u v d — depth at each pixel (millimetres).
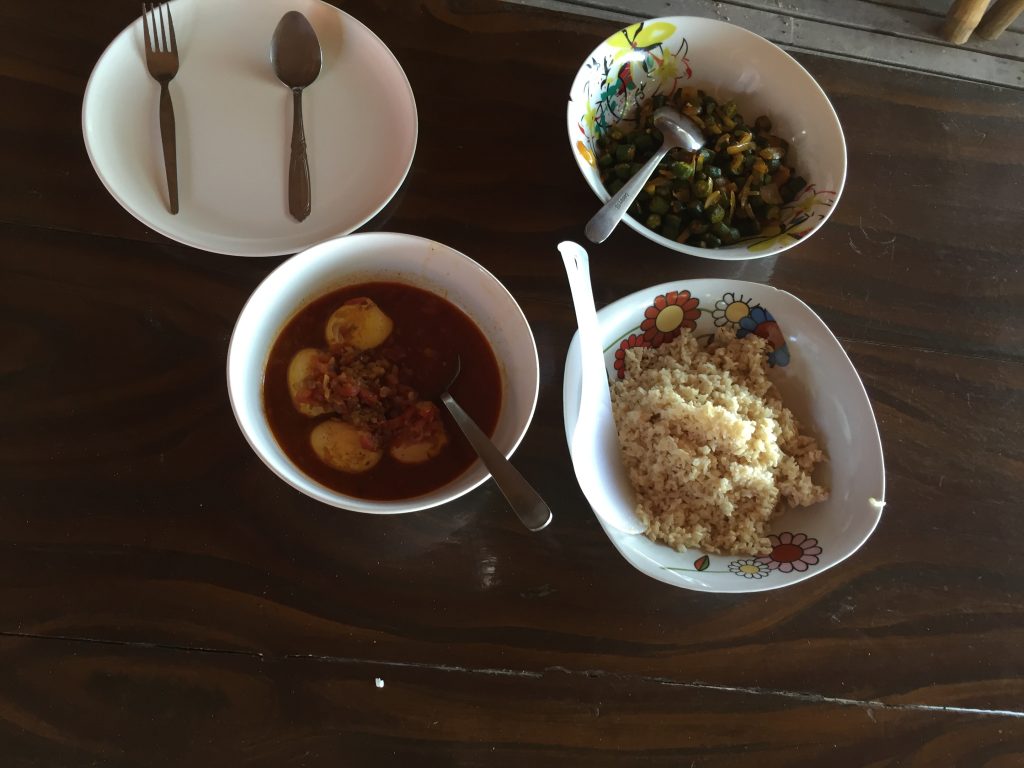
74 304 833
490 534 823
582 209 968
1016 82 1176
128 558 761
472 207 943
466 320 853
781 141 985
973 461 955
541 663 793
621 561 839
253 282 876
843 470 827
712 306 869
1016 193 1101
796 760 805
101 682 728
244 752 731
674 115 959
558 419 875
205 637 751
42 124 882
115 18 938
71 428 792
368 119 933
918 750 827
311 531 796
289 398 799
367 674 765
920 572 891
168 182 850
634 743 786
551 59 1025
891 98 1112
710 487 799
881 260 1021
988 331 1021
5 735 705
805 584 863
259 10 941
